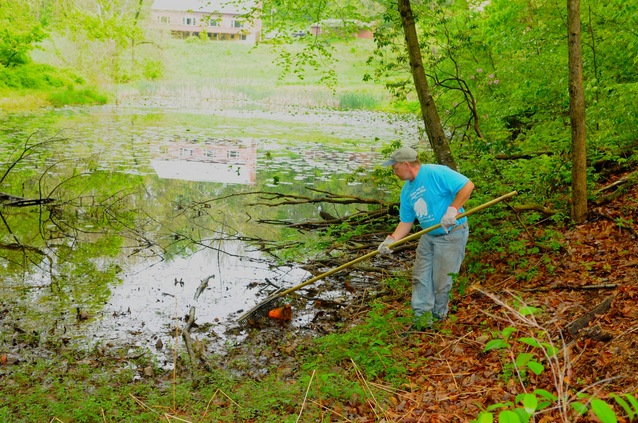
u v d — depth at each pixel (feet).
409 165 18.25
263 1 34.14
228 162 53.62
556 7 31.94
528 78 32.76
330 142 67.21
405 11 24.79
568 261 21.29
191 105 106.83
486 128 38.01
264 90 127.44
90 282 25.99
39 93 99.45
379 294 23.73
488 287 21.33
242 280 26.45
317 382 15.42
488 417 6.66
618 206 24.90
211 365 18.25
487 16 37.01
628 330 14.73
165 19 153.79
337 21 34.96
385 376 15.90
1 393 15.97
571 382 13.48
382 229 31.50
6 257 29.17
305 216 37.35
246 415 14.64
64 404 15.14
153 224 35.40
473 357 16.14
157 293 24.79
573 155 24.31
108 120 80.74
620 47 29.25
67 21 98.68
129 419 14.42
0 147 56.39
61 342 19.70
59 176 46.14
